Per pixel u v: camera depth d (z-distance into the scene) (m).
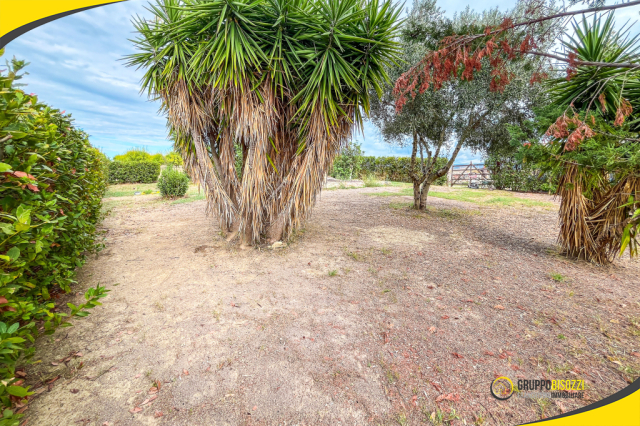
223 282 2.97
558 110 3.10
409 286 2.96
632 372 1.73
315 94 3.30
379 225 5.49
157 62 3.34
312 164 3.67
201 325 2.21
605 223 3.40
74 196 2.47
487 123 5.38
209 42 3.02
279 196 3.95
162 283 2.92
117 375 1.67
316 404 1.52
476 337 2.11
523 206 7.38
